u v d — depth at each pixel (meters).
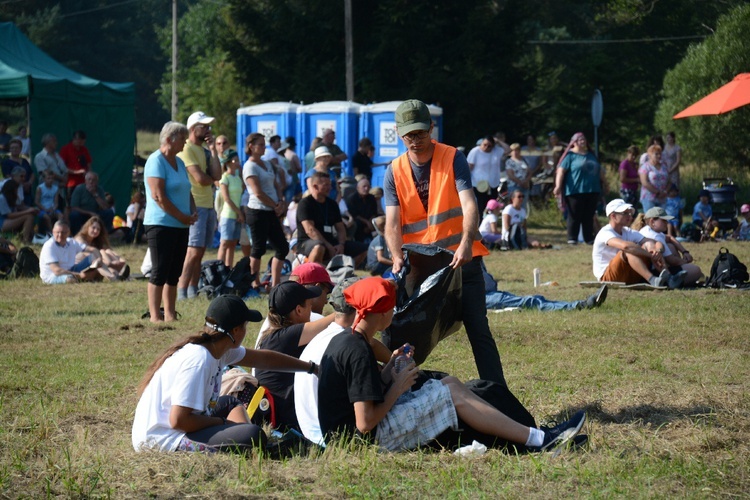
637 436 10.57
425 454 9.78
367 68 64.44
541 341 16.73
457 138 61.78
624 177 41.19
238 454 9.52
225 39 67.31
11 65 39.12
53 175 35.94
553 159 50.84
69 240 26.94
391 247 11.82
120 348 16.42
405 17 60.88
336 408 9.77
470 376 14.05
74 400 12.70
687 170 64.25
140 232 36.75
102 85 42.38
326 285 12.91
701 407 11.81
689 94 64.69
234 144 88.75
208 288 22.70
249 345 16.59
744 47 62.84
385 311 9.78
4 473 8.98
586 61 63.38
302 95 65.62
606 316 19.39
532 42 86.69
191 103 91.50
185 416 9.55
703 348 16.03
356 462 9.31
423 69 59.59
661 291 23.14
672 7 84.88
